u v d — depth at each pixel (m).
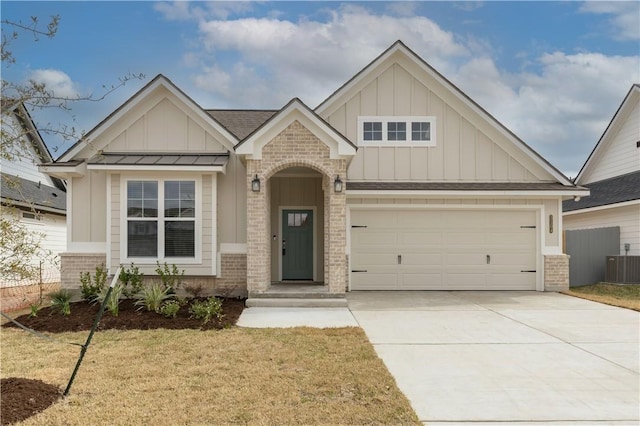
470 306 10.87
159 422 4.29
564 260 13.47
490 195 13.22
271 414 4.49
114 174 11.37
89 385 5.29
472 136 13.93
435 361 6.39
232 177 11.93
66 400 4.84
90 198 11.78
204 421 4.32
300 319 9.29
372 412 4.56
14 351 6.88
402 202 13.48
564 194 13.16
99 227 11.74
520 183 13.78
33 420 4.29
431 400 4.95
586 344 7.34
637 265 14.36
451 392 5.19
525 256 13.66
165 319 8.90
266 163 10.97
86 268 11.66
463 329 8.38
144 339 7.56
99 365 6.09
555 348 7.09
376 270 13.52
